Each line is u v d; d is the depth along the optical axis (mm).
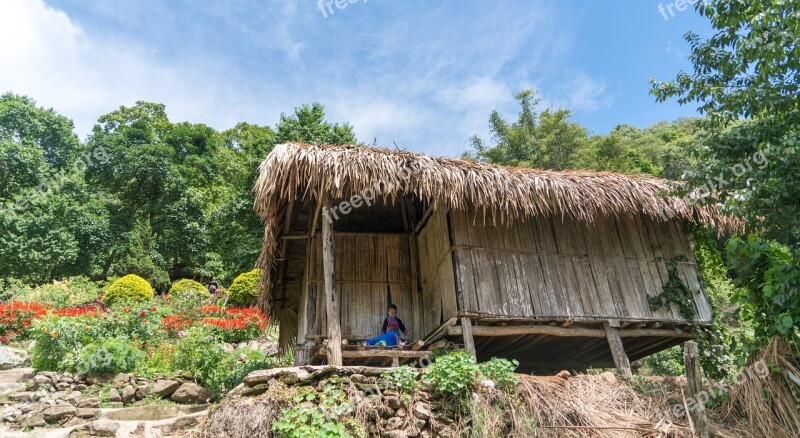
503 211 7676
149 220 28156
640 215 8625
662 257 8438
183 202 28391
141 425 6684
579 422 5746
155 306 14766
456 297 7176
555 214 7535
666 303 8078
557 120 27938
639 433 5641
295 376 5633
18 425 6840
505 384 5930
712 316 8211
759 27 5980
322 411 5301
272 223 7375
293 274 10188
